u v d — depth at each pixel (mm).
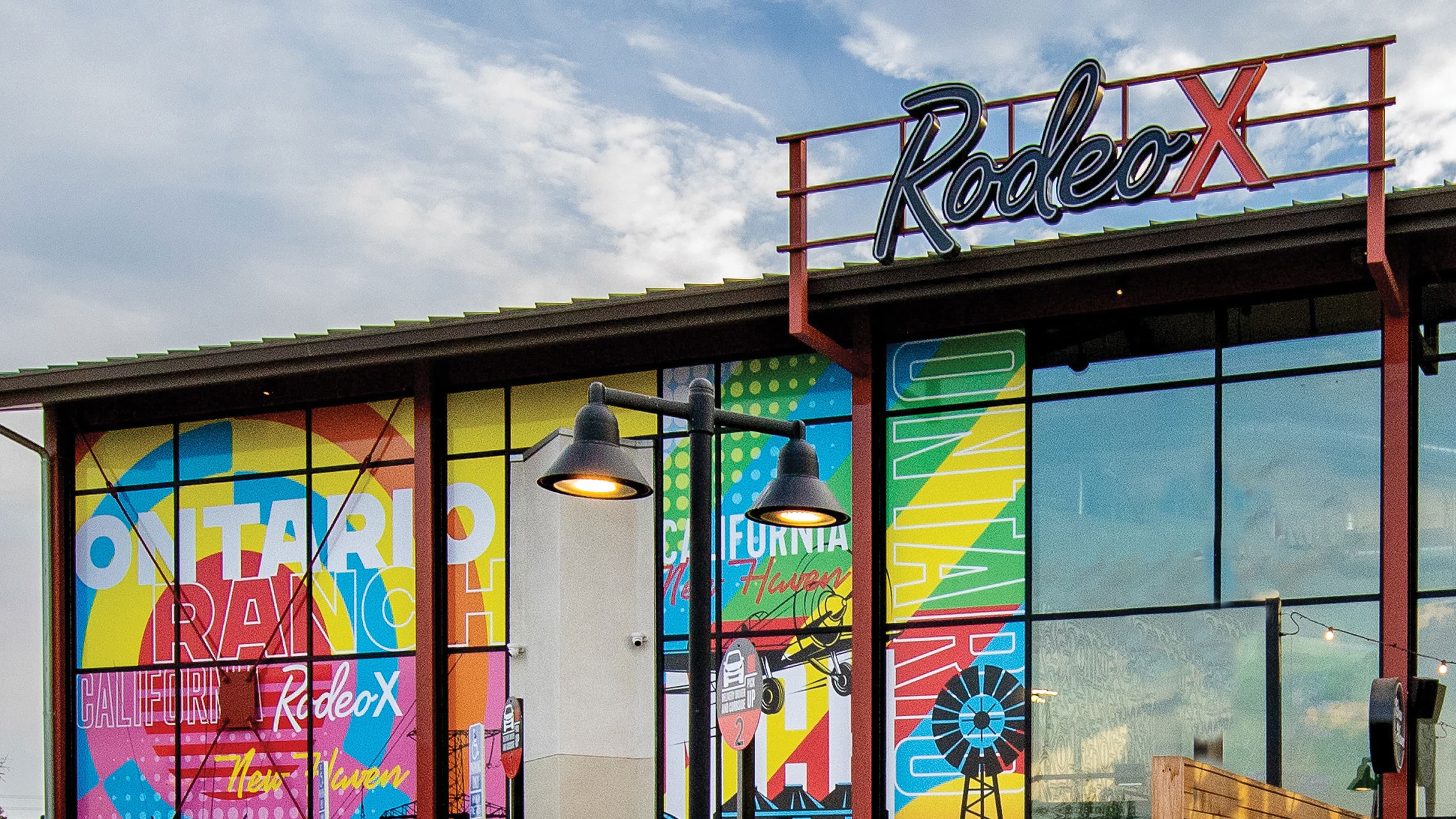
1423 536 17172
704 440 10812
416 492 21672
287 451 22891
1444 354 17375
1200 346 18469
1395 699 15445
